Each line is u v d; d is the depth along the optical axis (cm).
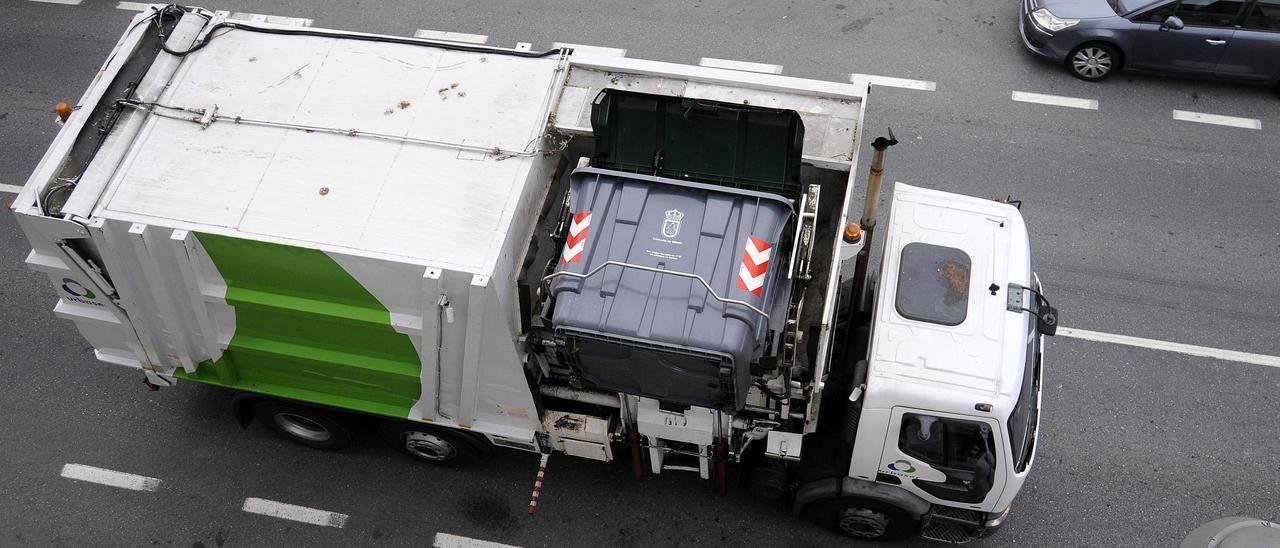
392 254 639
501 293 637
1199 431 884
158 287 690
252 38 759
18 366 944
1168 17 1120
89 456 884
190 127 707
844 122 713
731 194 658
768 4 1284
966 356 674
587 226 657
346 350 725
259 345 738
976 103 1159
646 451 771
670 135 697
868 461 710
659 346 607
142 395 922
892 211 759
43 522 843
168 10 757
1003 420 657
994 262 723
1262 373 921
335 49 751
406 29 1266
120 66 725
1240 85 1182
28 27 1276
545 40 1244
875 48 1222
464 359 680
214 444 891
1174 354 934
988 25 1251
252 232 654
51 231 671
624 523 835
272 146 696
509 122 706
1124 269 998
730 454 736
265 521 845
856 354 730
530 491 855
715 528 829
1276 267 997
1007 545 822
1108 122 1138
